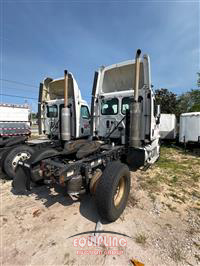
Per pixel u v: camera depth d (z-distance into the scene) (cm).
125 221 250
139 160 393
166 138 1201
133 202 308
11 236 215
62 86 594
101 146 366
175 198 330
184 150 959
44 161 280
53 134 576
